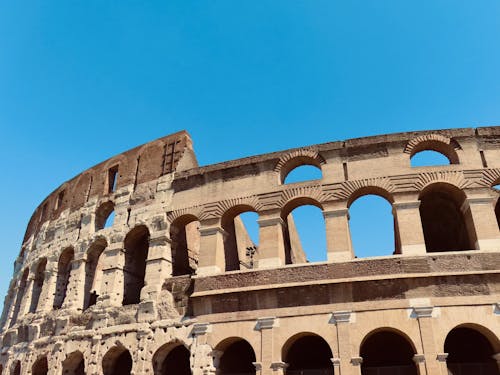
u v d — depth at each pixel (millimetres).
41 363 44531
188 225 46406
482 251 32281
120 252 42812
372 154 37594
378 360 35500
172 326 36219
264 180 39281
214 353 33969
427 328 30250
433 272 31938
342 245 34562
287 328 32688
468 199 34312
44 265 53156
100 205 48094
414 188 35438
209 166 41906
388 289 31984
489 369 30406
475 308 30578
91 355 38688
